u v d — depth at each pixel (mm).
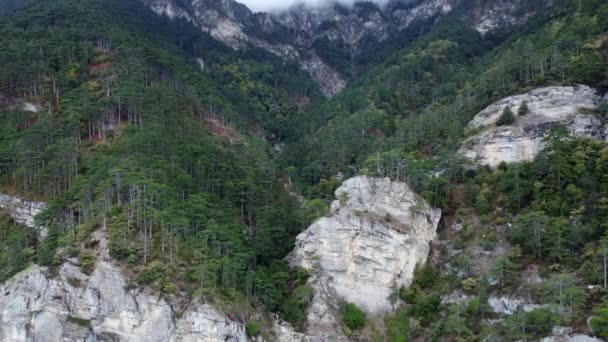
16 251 117875
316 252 127188
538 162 133000
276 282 121812
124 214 116562
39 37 186750
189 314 105062
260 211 136875
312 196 161125
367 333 118625
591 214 118938
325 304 120438
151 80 183250
